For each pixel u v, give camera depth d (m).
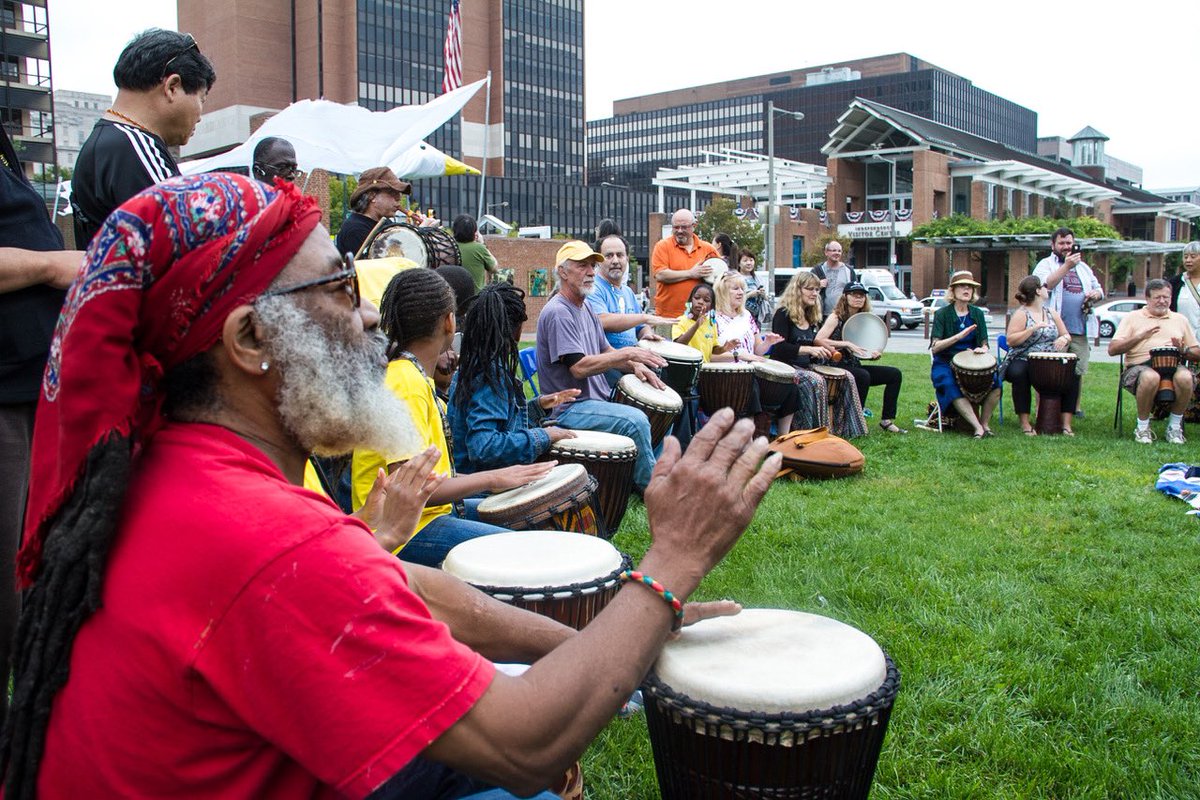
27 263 2.27
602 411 5.12
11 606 2.30
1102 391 12.85
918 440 8.88
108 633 1.13
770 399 7.83
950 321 9.31
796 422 8.44
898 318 34.25
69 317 1.13
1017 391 9.40
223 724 1.15
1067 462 7.80
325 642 1.12
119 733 1.13
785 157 128.00
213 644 1.12
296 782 1.22
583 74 109.31
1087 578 4.76
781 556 5.04
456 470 4.29
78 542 1.11
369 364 1.36
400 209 6.45
